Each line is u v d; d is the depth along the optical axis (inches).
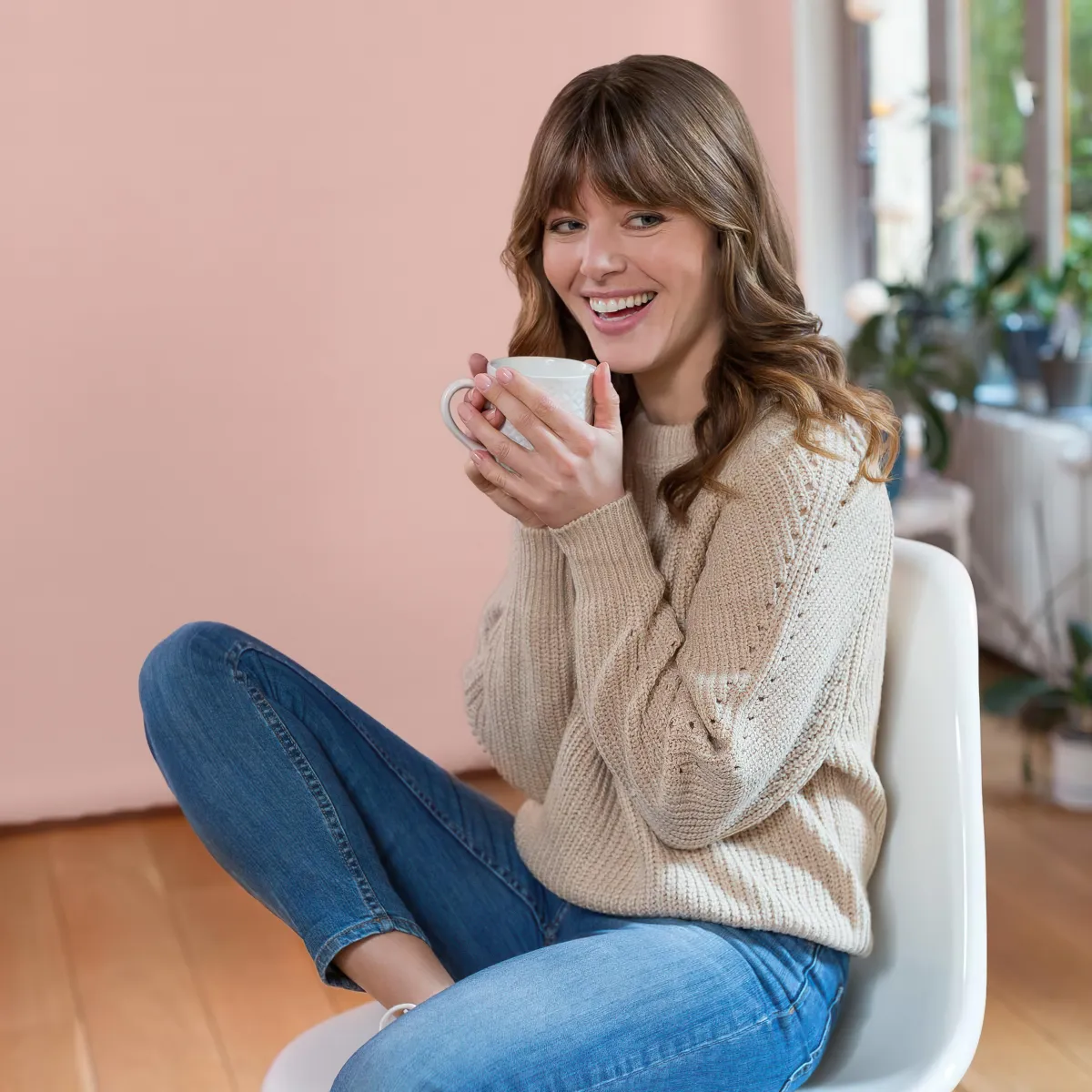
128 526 105.7
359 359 107.7
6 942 86.7
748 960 38.4
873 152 135.0
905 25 133.4
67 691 106.3
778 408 41.8
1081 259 119.3
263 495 107.7
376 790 45.1
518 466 39.7
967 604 40.7
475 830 46.9
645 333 43.3
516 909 46.0
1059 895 85.0
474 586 112.4
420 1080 33.0
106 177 101.7
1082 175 123.4
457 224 107.7
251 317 105.5
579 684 40.8
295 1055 40.6
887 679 41.9
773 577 38.3
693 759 37.4
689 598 41.4
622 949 37.7
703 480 41.2
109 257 102.5
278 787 42.1
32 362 102.3
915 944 39.9
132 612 106.7
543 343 48.3
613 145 41.1
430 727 112.8
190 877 96.1
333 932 40.5
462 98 106.3
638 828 40.9
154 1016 77.1
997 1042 69.3
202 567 107.4
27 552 104.3
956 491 117.1
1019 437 123.0
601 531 40.1
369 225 106.3
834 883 39.8
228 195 103.7
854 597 39.2
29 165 100.3
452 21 105.3
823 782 40.9
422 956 40.5
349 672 111.0
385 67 104.8
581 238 43.5
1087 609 115.6
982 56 133.0
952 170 137.7
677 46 109.1
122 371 104.0
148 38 101.0
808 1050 38.5
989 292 123.4
